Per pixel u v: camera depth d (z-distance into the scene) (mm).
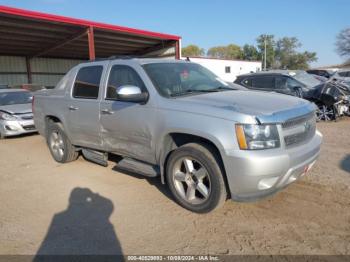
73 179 5027
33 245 3137
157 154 3912
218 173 3314
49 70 26922
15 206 4082
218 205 3424
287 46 84938
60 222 3594
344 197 3934
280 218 3469
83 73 5180
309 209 3648
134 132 4133
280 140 3119
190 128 3391
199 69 4922
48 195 4414
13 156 6836
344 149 6246
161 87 3965
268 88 10945
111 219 3613
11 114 8805
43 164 6023
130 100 3945
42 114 6180
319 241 3002
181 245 3029
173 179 3777
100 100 4645
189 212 3699
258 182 3070
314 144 3564
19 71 25172
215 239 3109
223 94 3926
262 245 2975
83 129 5082
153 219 3570
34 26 15727
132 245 3068
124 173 5211
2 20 14195
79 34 17438
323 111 10062
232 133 3109
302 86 10414
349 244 2938
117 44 21266
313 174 4785
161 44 21188
